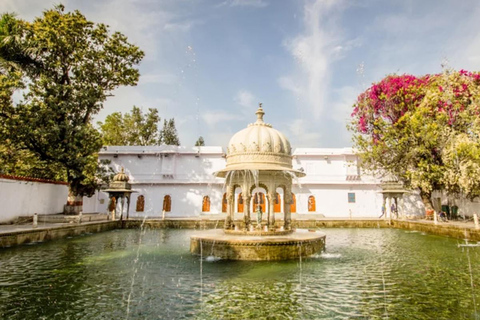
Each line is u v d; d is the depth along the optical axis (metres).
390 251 12.34
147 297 6.88
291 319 5.70
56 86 19.92
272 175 12.75
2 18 18.33
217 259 10.72
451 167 18.73
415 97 21.61
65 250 12.68
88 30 21.91
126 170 30.55
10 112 18.09
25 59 19.42
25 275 8.73
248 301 6.61
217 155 30.61
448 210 25.17
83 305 6.41
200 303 6.51
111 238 16.66
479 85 19.27
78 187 22.91
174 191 29.91
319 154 30.27
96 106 22.95
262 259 10.41
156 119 41.53
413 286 7.66
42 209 21.41
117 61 23.55
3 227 15.72
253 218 26.20
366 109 23.77
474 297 6.88
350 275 8.64
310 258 10.86
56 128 19.44
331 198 29.62
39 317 5.81
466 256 11.23
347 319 5.70
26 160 21.95
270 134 13.21
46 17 20.39
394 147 21.72
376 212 29.38
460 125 19.81
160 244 14.54
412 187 22.47
